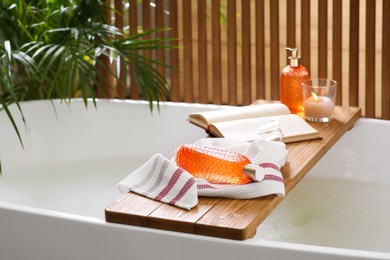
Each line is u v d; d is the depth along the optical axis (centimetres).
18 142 297
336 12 292
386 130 267
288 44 304
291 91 258
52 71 308
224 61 400
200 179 188
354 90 296
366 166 273
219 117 239
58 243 191
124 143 303
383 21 284
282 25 383
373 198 259
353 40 292
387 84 288
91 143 304
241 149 205
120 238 180
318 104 249
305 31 299
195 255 173
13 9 306
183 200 179
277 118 233
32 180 284
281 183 186
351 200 259
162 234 175
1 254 201
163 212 177
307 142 230
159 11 321
